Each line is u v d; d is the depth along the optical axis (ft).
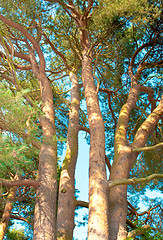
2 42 25.96
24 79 39.45
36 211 20.79
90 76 31.45
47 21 32.37
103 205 18.57
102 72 40.37
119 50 35.88
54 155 24.67
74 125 29.68
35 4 28.19
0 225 26.73
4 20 27.32
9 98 15.74
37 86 38.75
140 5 29.25
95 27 31.01
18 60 40.06
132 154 23.95
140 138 25.64
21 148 15.34
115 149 24.71
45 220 20.10
